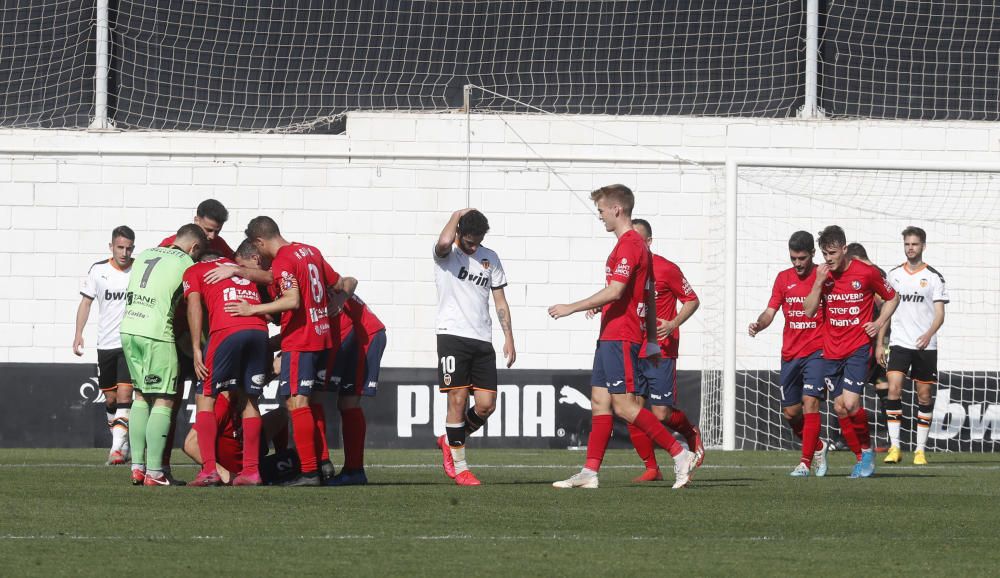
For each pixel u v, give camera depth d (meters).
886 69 55.41
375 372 29.61
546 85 55.28
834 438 49.34
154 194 50.00
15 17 54.12
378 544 18.39
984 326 52.38
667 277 32.28
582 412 48.84
